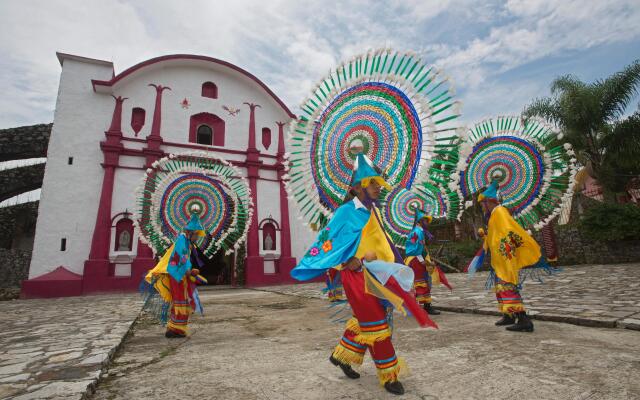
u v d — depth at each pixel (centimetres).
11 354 399
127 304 998
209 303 997
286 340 443
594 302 555
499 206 447
